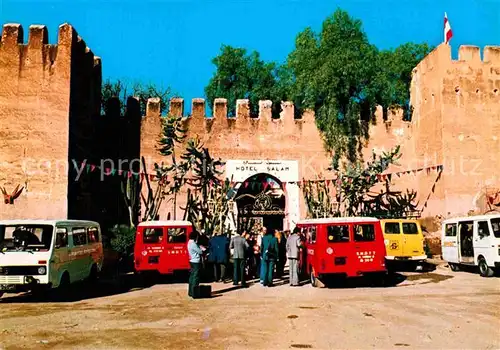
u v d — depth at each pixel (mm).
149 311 10906
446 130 22719
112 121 23781
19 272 11875
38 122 19484
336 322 9445
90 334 8641
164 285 15711
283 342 7938
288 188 24406
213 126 24328
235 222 23766
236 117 24531
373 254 14258
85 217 21516
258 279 16938
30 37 19938
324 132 24906
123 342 8031
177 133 24031
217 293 13688
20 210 18969
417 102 25188
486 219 16031
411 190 24875
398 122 25562
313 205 24141
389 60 30797
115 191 23266
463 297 12320
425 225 23500
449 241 18156
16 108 19500
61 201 19188
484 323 9250
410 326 9023
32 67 19797
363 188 23953
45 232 12609
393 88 26562
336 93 24828
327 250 14234
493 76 23422
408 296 12648
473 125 22938
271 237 15297
